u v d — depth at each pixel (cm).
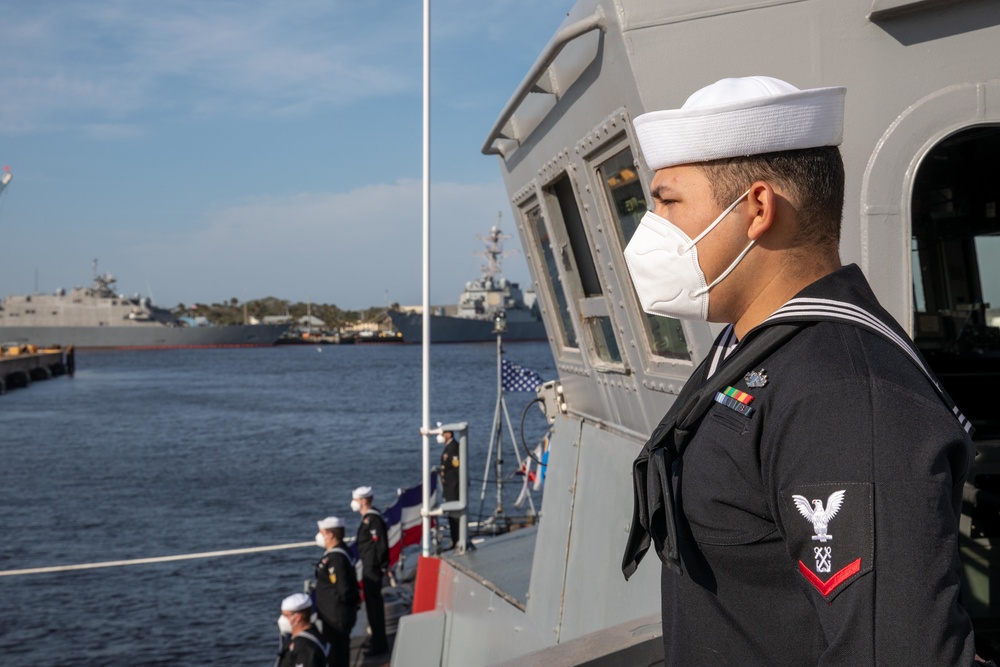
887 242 227
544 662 184
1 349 9369
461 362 11262
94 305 14588
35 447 4162
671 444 120
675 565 111
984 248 353
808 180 115
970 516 276
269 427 4953
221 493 2956
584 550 372
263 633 1588
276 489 3022
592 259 350
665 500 113
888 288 228
